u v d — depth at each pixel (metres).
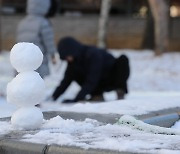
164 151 3.40
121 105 5.96
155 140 3.82
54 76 16.53
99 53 8.40
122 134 4.11
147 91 13.15
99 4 31.17
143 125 4.42
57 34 29.08
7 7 30.55
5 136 4.05
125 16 29.44
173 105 6.08
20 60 4.30
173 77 17.11
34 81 4.31
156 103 6.19
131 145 3.58
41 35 8.69
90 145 3.60
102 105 6.00
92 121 4.82
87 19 29.12
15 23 28.80
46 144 3.68
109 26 29.06
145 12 30.94
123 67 8.70
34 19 8.69
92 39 28.98
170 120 5.21
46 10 8.75
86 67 8.42
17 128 4.37
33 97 4.32
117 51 25.86
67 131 4.26
